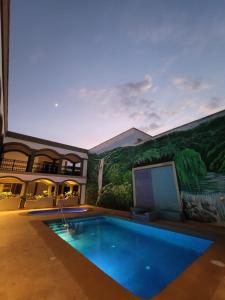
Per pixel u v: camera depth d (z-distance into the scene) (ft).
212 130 35.35
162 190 42.19
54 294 10.08
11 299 9.63
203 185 34.45
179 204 37.73
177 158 40.75
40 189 68.08
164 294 10.17
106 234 30.30
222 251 17.67
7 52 25.58
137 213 37.93
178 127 42.27
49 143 64.39
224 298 9.82
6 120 47.24
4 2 18.02
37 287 10.82
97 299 9.59
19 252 16.75
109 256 20.97
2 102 33.91
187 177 37.58
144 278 15.80
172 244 25.17
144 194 46.62
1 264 14.10
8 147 60.90
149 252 22.15
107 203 57.98
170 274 16.46
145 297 13.12
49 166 73.31
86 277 12.07
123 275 16.42
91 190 67.72
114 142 63.77
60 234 29.96
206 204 33.19
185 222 32.94
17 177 52.34
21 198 47.91
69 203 61.05
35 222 30.60
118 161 59.06
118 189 55.57
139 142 53.16
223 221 30.17
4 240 20.49
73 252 16.88
